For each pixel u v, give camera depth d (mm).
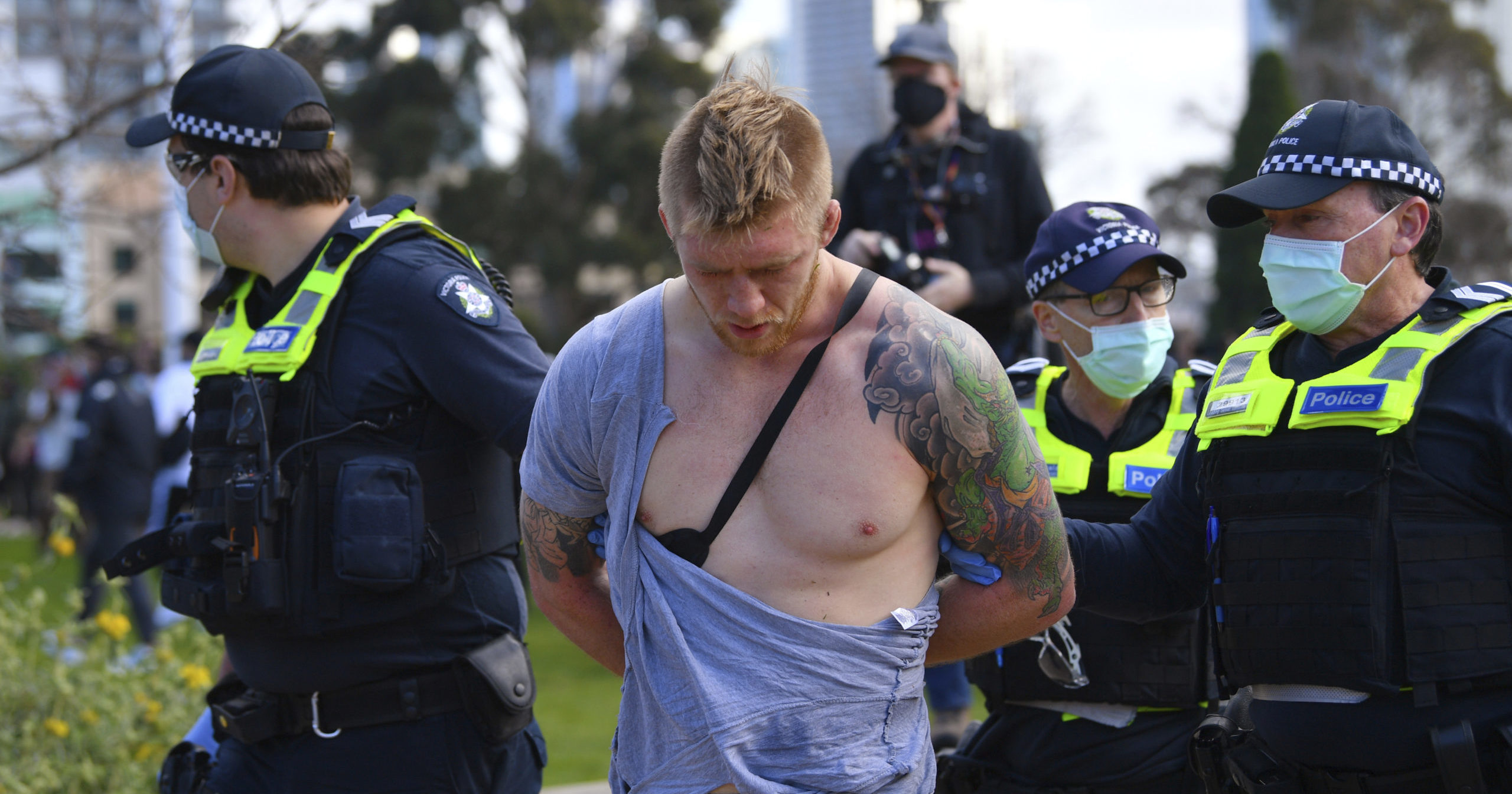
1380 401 2854
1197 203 38125
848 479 2459
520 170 27000
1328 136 2979
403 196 3723
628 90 27891
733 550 2502
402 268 3477
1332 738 2922
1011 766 3914
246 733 3459
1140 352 3799
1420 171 2961
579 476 2705
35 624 6402
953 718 5582
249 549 3354
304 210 3623
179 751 3842
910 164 5895
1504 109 37781
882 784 2539
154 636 9734
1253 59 31609
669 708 2539
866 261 5711
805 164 2279
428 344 3396
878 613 2518
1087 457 3900
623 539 2578
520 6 26844
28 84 6340
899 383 2473
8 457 23234
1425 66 38344
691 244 2277
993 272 5633
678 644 2498
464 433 3541
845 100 30156
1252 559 3014
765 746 2490
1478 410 2797
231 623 3436
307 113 3629
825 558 2475
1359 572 2848
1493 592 2787
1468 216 36406
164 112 3725
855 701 2498
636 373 2557
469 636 3512
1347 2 38188
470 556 3494
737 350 2443
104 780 5766
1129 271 3824
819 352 2490
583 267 26797
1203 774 3342
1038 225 5844
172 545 3504
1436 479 2809
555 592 2906
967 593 2758
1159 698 3662
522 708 3463
